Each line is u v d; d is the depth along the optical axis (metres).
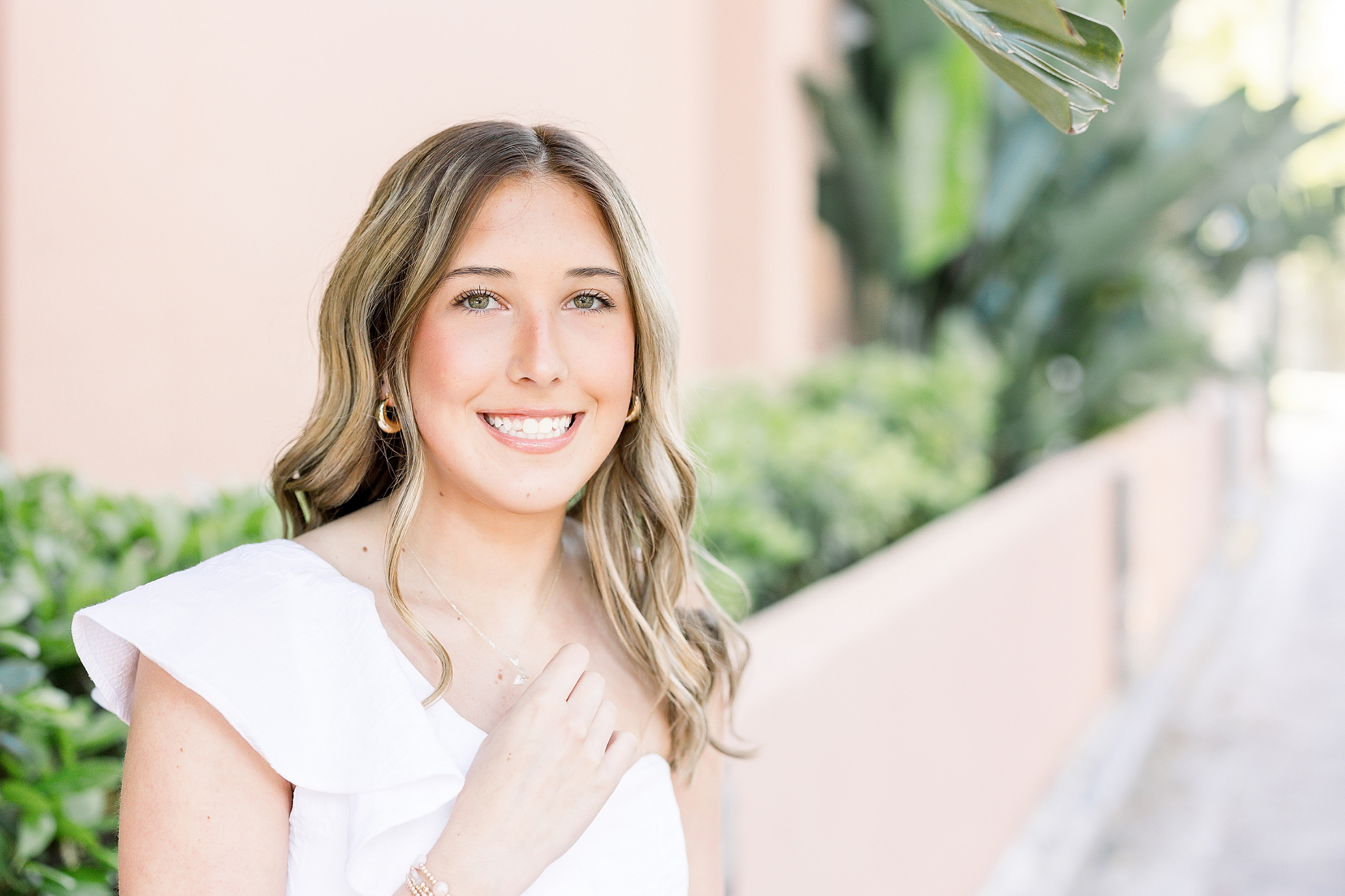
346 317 1.08
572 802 0.97
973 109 6.51
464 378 1.04
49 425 3.39
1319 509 12.35
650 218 1.16
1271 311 14.53
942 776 3.00
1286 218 8.77
